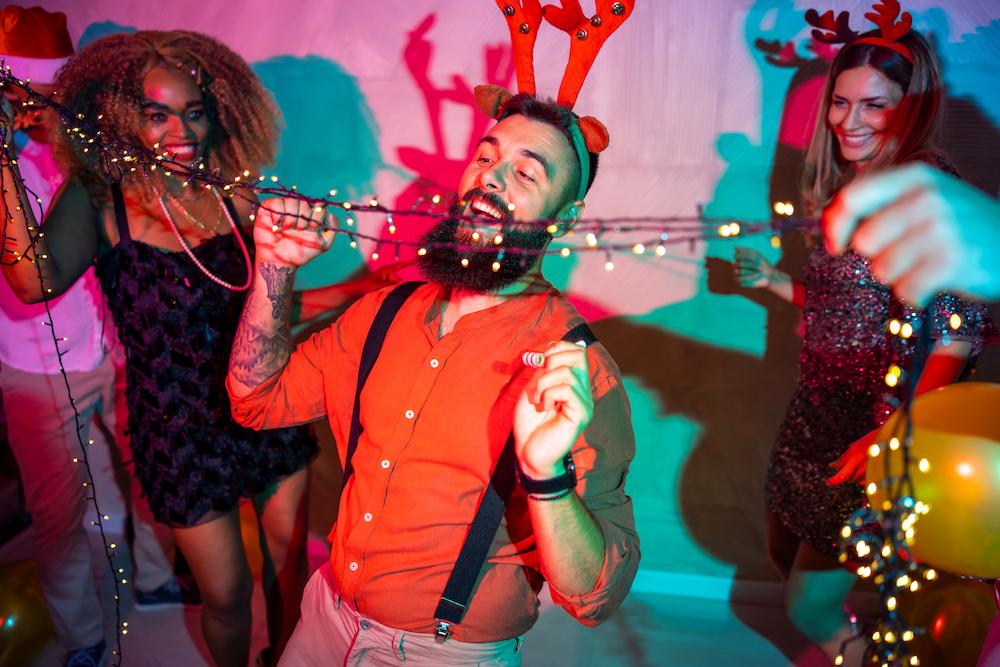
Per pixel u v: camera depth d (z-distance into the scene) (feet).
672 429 8.27
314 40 7.89
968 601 6.63
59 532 7.32
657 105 7.46
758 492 8.27
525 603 4.44
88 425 7.63
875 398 6.00
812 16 6.64
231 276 6.42
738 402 8.07
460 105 7.80
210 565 6.54
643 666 7.64
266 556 7.14
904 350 5.82
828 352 6.22
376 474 4.40
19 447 7.29
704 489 8.38
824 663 7.70
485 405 4.25
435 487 4.26
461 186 4.50
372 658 4.50
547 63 7.51
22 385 7.23
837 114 6.20
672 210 7.70
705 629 8.17
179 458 6.32
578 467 4.07
